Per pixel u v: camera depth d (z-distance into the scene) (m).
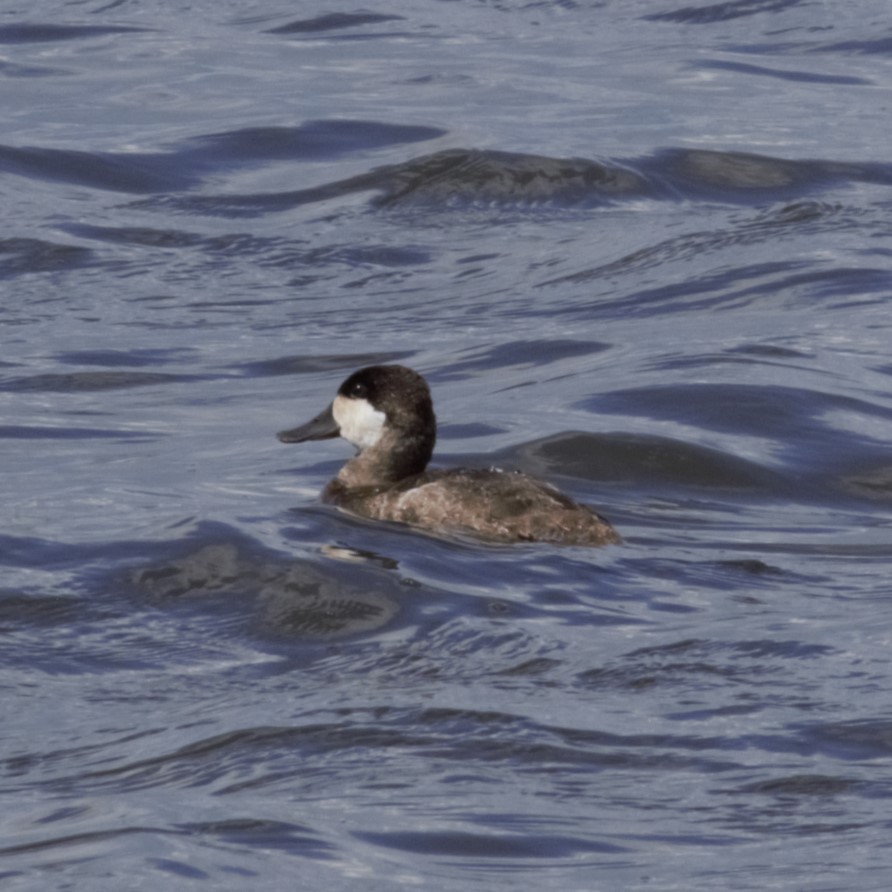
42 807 8.80
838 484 14.73
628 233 24.06
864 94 30.94
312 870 7.99
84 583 11.66
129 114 29.31
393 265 23.22
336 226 24.55
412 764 9.10
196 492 13.96
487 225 24.61
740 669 10.21
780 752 9.16
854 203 25.12
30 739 9.61
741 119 29.03
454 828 8.41
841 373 17.53
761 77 31.95
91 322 21.02
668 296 21.31
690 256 22.91
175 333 20.58
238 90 30.77
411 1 37.84
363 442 13.45
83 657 10.66
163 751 9.36
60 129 28.38
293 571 11.64
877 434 15.77
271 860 8.09
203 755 9.29
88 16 36.00
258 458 15.27
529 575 11.67
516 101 29.94
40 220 24.45
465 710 9.69
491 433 15.69
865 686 9.93
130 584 11.65
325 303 21.77
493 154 26.39
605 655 10.43
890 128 28.84
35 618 11.16
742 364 17.70
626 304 21.12
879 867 8.05
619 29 35.62
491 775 8.98
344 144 27.55
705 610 11.23
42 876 7.97
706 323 20.00
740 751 9.19
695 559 12.30
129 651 10.72
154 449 15.87
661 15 36.69
